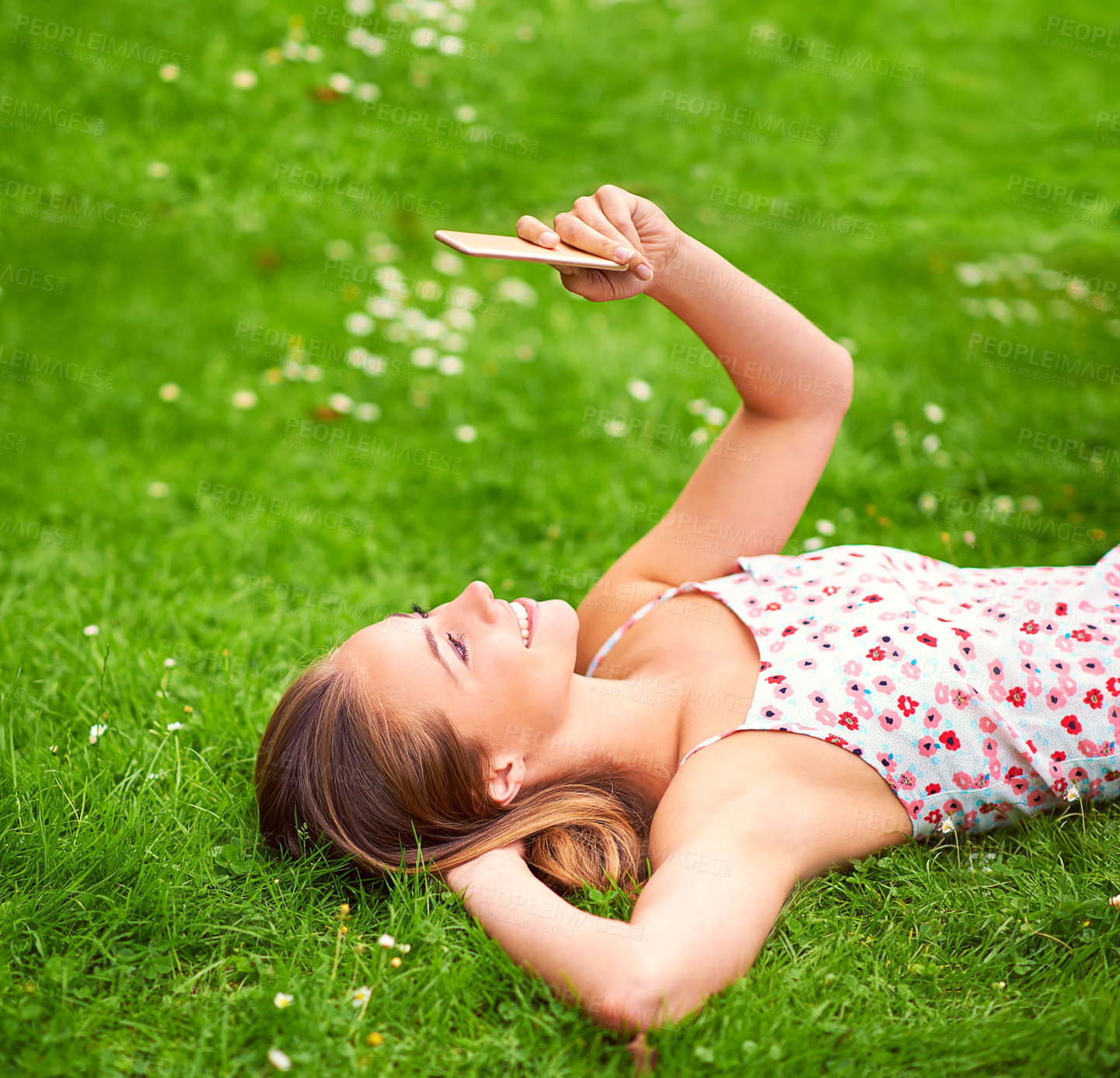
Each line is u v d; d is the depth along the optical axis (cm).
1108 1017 163
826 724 189
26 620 289
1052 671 199
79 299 466
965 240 509
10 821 209
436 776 192
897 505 334
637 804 207
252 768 234
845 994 174
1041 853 201
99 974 179
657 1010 160
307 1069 161
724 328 218
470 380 415
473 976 175
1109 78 661
